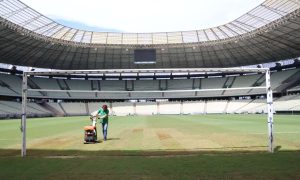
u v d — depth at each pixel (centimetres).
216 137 1606
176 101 7706
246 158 920
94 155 1033
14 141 1541
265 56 6450
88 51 6562
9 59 6212
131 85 7894
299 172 720
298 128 2138
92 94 7638
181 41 6259
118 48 6500
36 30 5162
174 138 1584
